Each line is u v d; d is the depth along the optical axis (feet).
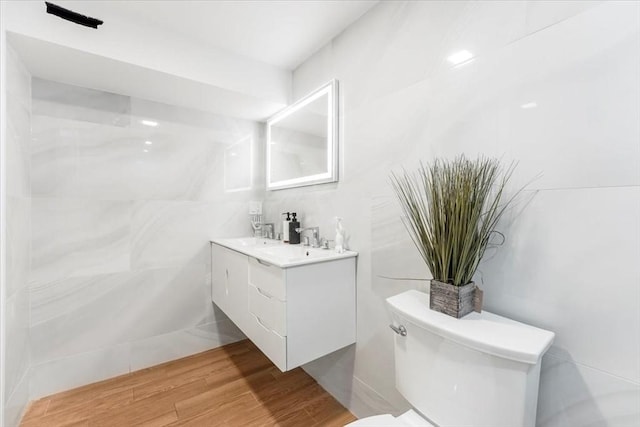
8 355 4.32
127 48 4.98
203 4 4.73
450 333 2.77
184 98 6.56
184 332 7.12
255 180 8.25
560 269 2.74
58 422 4.88
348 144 5.23
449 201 3.10
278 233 7.50
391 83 4.43
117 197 6.26
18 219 4.74
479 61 3.34
